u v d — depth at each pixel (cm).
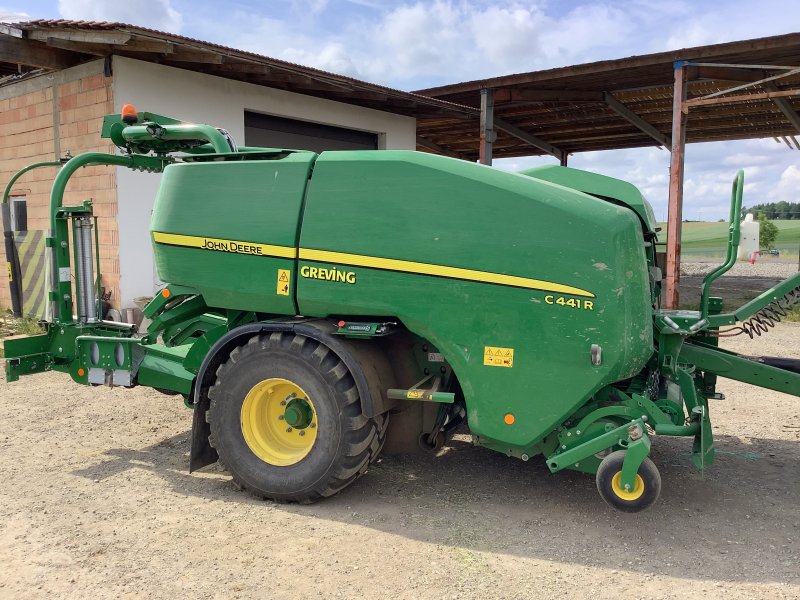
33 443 527
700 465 381
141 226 985
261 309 423
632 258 366
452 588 312
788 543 362
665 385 425
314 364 396
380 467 481
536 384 373
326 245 400
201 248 433
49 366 522
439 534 371
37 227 1119
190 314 480
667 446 530
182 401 655
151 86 975
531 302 369
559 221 364
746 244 470
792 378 448
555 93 1444
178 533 368
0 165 1175
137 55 943
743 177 442
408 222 387
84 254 512
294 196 408
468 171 380
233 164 424
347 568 330
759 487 444
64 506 404
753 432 571
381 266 391
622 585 316
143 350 496
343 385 394
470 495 429
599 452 382
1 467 471
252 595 305
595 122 1842
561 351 367
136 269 983
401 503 415
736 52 1112
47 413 611
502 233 372
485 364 381
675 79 1170
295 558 340
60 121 1039
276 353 406
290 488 404
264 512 399
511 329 374
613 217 362
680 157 1179
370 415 390
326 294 402
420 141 2081
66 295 520
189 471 467
